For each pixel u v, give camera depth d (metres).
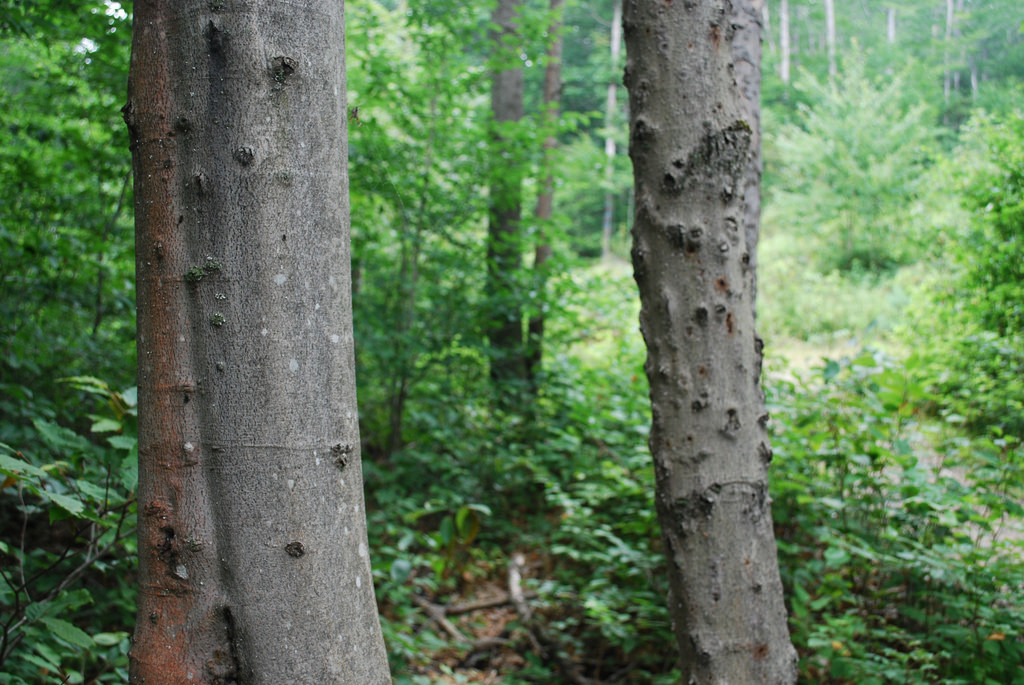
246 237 1.07
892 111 10.78
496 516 5.58
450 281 6.32
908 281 8.91
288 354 1.09
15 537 2.88
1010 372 4.39
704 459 2.20
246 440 1.07
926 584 3.09
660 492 2.28
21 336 3.61
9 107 4.25
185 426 1.07
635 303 7.65
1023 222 4.79
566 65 23.91
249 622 1.06
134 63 1.11
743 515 2.20
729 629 2.17
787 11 16.64
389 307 6.11
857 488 3.55
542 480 4.91
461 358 6.32
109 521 1.95
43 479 1.83
